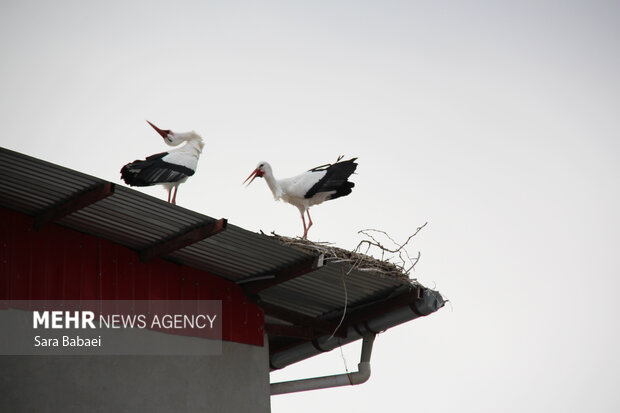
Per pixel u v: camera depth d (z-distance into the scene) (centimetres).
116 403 1152
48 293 1143
